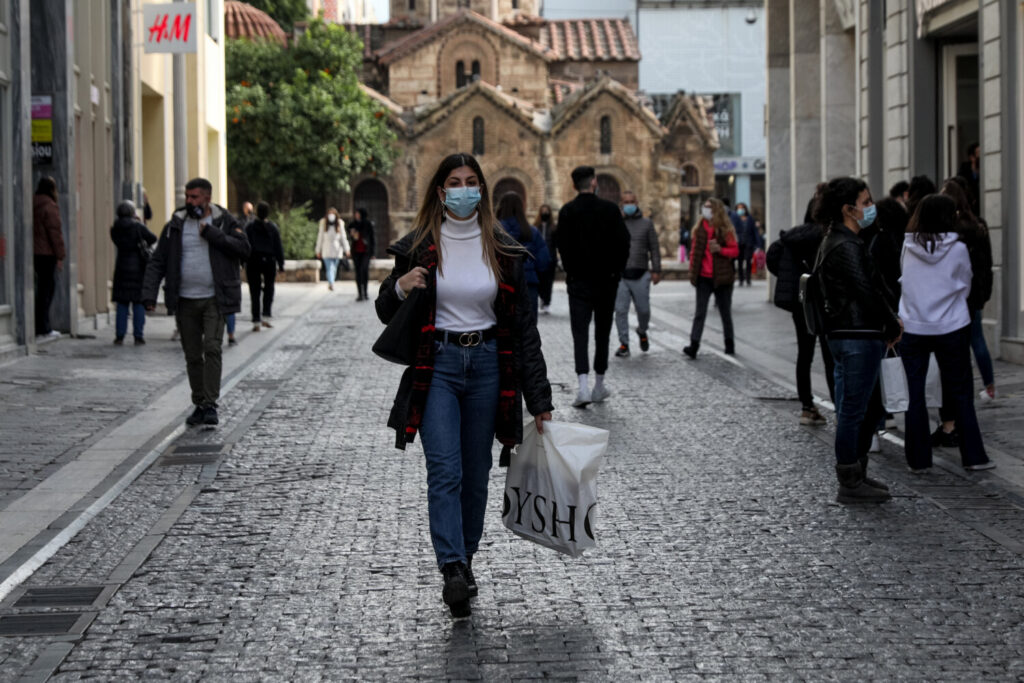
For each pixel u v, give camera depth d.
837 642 5.81
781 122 30.84
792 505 8.65
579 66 82.00
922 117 20.08
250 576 6.98
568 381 15.30
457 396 6.24
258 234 22.77
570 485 6.21
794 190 29.23
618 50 82.12
